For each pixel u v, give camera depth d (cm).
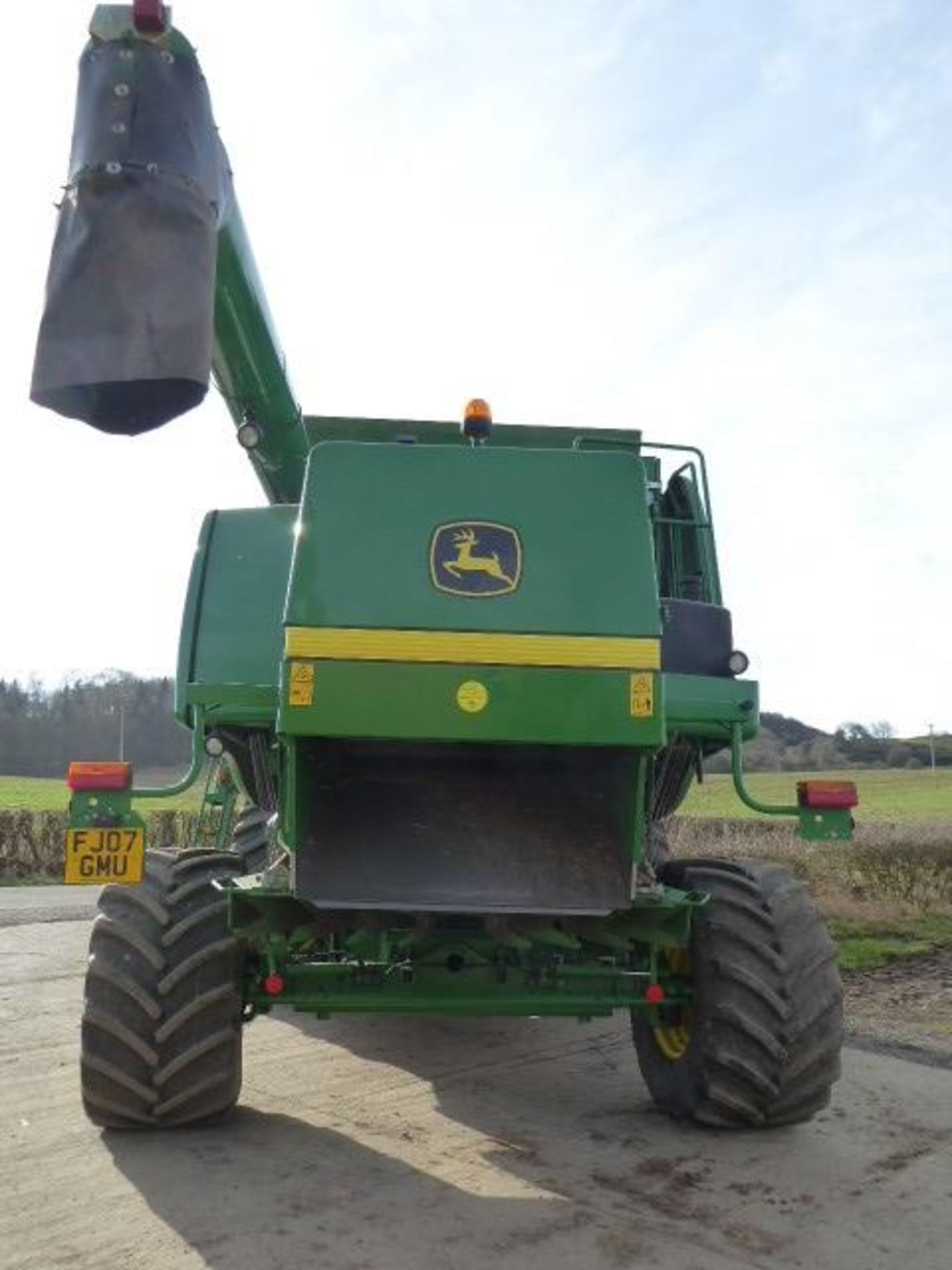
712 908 489
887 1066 621
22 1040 652
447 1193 418
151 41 421
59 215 417
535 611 430
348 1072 600
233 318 525
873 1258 368
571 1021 733
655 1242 376
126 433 419
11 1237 376
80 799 454
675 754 550
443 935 459
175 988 462
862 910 1318
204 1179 426
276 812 495
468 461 449
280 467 651
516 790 448
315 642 420
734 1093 475
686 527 582
